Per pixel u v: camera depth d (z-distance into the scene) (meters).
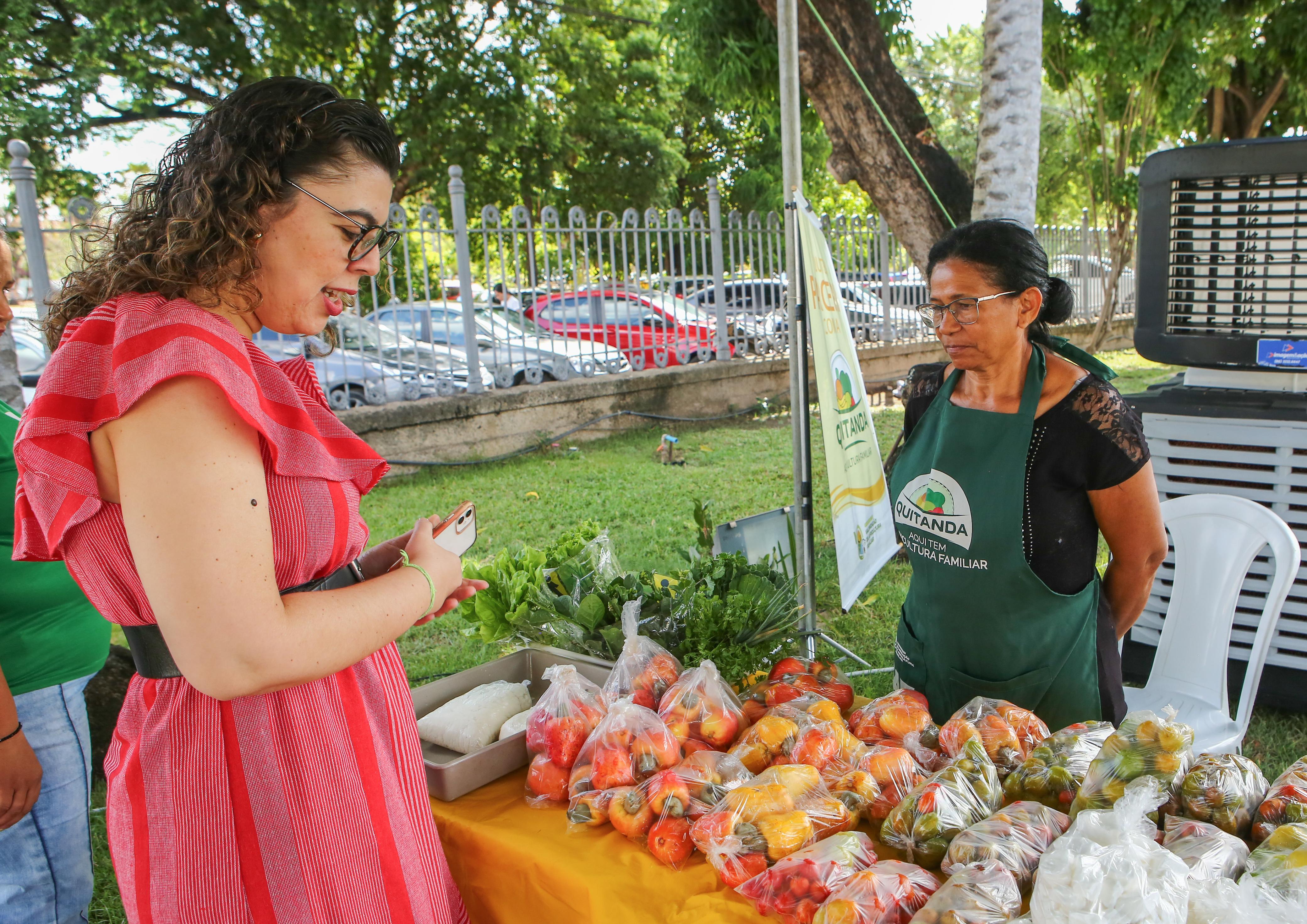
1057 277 2.07
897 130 6.44
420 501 7.41
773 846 1.44
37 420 1.05
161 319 1.07
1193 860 1.30
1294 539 2.52
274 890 1.19
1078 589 2.11
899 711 1.86
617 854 1.56
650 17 17.27
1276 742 3.38
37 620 1.82
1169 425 3.39
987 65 5.10
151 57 12.55
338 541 1.21
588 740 1.73
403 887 1.29
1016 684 2.12
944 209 5.56
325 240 1.13
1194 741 2.47
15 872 1.81
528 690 2.12
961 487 2.10
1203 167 3.16
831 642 3.75
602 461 8.76
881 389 11.67
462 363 9.45
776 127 9.05
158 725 1.19
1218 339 3.29
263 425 1.08
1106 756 1.54
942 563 2.17
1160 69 10.95
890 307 12.11
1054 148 19.92
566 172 17.36
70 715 1.89
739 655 2.09
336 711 1.25
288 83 1.12
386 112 15.43
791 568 3.26
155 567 1.00
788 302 3.22
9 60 12.10
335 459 1.23
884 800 1.60
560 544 2.77
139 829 1.20
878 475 2.99
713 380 10.87
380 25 14.33
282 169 1.08
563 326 9.73
